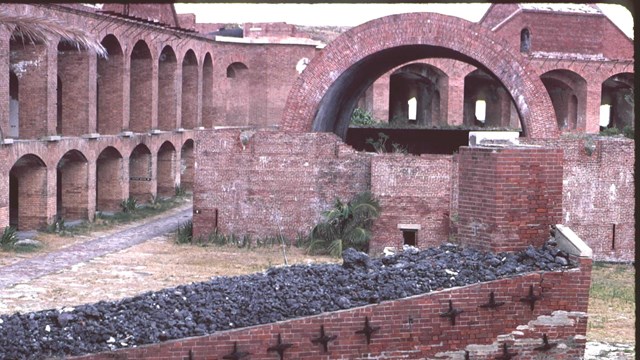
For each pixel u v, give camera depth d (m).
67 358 9.68
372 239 24.58
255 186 25.81
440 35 26.94
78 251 25.11
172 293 11.22
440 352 10.43
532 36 47.16
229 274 21.89
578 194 24.80
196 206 26.20
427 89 49.81
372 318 10.25
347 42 27.06
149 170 36.19
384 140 40.72
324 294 10.88
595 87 47.94
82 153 30.23
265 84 48.03
